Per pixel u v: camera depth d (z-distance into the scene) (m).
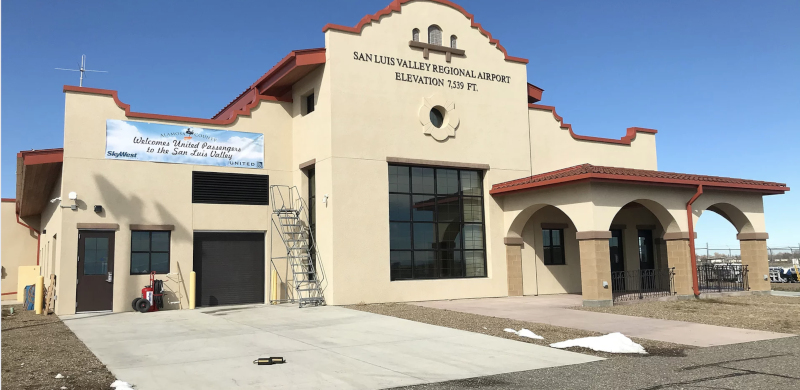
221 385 8.13
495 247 20.59
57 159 16.88
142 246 17.77
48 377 8.44
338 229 17.72
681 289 19.14
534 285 21.44
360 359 9.86
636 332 12.50
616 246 23.80
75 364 9.43
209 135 18.94
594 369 8.95
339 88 18.17
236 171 19.25
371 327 13.41
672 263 19.45
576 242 22.94
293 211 19.19
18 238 25.89
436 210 19.86
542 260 21.86
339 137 17.97
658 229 24.56
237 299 18.98
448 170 20.33
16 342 11.77
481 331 12.75
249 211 19.28
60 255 16.62
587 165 17.81
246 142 19.53
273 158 19.95
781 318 14.66
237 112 19.45
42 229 24.56
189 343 11.53
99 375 8.63
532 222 21.77
